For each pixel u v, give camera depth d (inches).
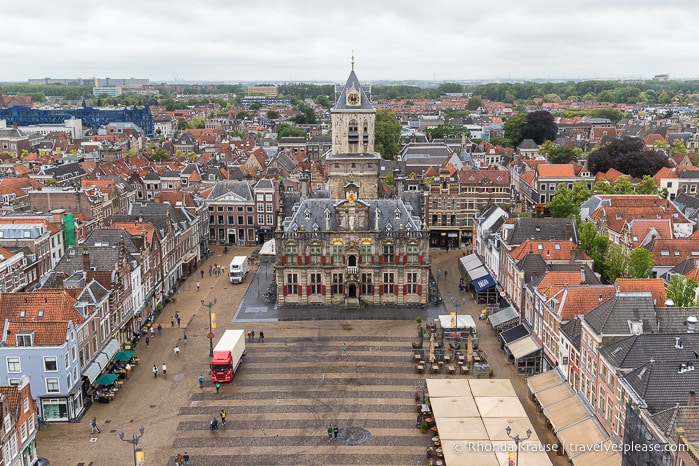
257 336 4655.5
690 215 6569.9
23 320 3508.9
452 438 2918.3
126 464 3068.4
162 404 3661.4
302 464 3058.6
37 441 3284.9
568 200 6624.0
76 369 3555.6
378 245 5221.5
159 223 5679.1
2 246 5305.1
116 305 4259.4
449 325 4345.5
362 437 3287.4
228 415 3526.1
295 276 5280.5
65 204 6643.7
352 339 4574.3
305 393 3764.8
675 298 3750.0
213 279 6127.0
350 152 6318.9
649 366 2726.4
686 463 2174.0
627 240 5536.4
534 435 2950.3
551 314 3784.5
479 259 6082.7
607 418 2972.4
